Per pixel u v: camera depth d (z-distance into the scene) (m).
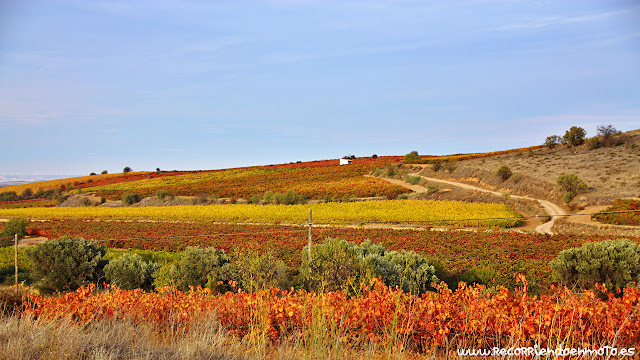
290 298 7.49
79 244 23.78
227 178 115.69
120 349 4.81
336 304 6.44
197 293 10.04
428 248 30.47
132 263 22.42
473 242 32.56
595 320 5.63
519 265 23.52
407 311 6.48
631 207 39.25
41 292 22.30
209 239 38.91
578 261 17.80
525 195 56.38
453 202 57.84
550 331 5.49
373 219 48.72
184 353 4.63
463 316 6.31
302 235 38.91
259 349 5.12
